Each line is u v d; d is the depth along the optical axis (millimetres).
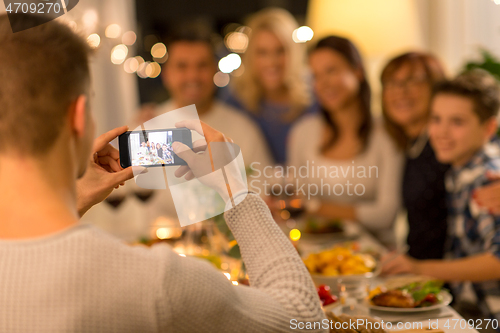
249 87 3051
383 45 2848
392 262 1424
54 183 461
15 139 441
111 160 732
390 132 2258
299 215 2008
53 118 448
